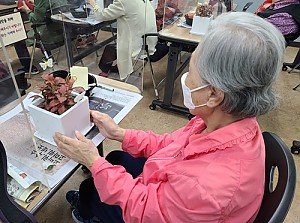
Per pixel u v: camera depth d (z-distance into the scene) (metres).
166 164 0.83
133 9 2.43
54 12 2.53
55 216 1.51
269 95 0.65
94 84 1.24
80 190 1.09
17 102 0.96
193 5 2.69
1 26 1.12
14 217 0.65
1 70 0.81
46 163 0.86
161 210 0.68
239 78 0.59
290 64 3.31
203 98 0.69
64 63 2.34
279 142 0.79
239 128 0.68
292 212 1.58
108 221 1.02
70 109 0.87
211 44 0.60
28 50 2.23
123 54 2.60
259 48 0.57
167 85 2.41
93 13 2.59
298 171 1.87
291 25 2.33
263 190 0.70
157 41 2.65
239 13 0.64
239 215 0.66
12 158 0.85
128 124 2.32
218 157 0.66
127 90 1.27
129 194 0.75
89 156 0.83
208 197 0.61
